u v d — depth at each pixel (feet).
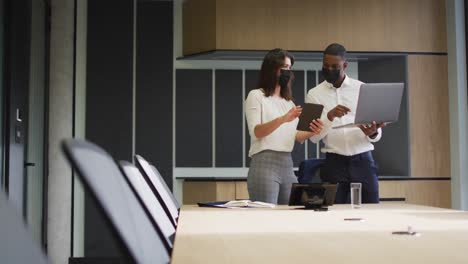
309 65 24.47
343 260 4.56
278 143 12.24
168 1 24.23
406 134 23.02
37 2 19.99
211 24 22.90
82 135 23.48
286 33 22.95
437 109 23.17
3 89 16.30
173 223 8.30
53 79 21.65
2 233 2.20
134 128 23.93
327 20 23.08
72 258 22.56
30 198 19.12
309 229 7.04
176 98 24.20
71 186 21.95
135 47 24.07
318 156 24.27
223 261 4.60
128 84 23.93
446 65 23.30
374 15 23.16
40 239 20.58
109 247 23.08
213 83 24.29
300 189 11.30
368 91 12.55
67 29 22.00
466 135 22.75
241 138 24.26
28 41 18.24
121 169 5.61
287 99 12.58
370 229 6.97
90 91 23.71
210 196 22.43
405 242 5.66
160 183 9.52
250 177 12.36
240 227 7.38
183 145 24.11
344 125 12.80
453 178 22.97
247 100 12.55
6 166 16.33
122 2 24.03
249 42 22.85
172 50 24.20
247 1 22.89
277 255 4.90
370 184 13.20
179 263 4.50
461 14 23.00
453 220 8.17
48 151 21.47
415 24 23.24
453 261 4.44
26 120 18.06
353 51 23.04
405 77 23.15
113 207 3.18
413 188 22.75
